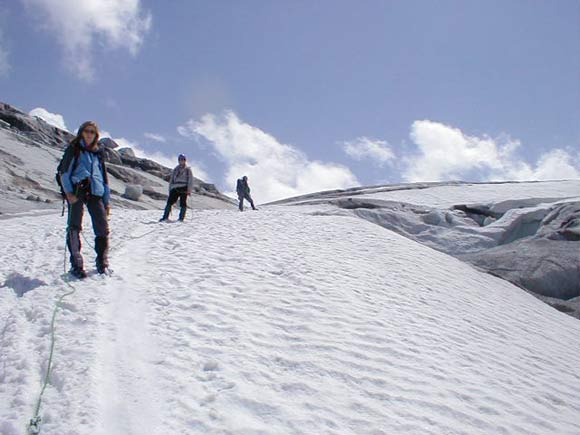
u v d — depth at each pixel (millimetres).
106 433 3141
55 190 21719
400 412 3883
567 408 4809
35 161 25516
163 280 6676
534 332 7930
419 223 23375
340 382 4227
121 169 31016
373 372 4512
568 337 8492
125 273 6820
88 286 5945
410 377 4535
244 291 6543
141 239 9930
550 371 5918
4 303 5371
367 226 14109
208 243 9805
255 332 5086
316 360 4574
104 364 3986
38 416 3250
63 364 3879
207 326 5102
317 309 6090
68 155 6441
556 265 14859
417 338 5672
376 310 6477
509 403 4480
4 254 8242
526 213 22578
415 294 7867
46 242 9344
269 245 10094
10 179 20750
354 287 7414
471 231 21984
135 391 3666
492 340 6539
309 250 9898
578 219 19281
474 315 7715
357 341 5207
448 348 5621
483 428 3902
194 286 6516
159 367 4078
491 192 32156
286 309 5973
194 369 4117
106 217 6719
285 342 4949
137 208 24266
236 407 3602
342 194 37438
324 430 3461
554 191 31672
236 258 8516
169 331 4867
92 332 4539
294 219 14930
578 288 14320
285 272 7777
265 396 3807
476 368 5199
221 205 32219
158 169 38719
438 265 11031
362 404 3906
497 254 16547
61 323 4738
